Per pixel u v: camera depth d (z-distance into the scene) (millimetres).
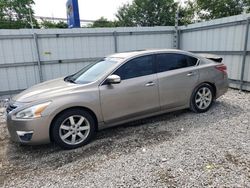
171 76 4422
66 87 3809
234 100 5957
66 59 8539
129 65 4105
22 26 30984
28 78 8211
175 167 2947
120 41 9062
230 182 2588
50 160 3385
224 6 17562
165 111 4539
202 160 3068
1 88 7930
